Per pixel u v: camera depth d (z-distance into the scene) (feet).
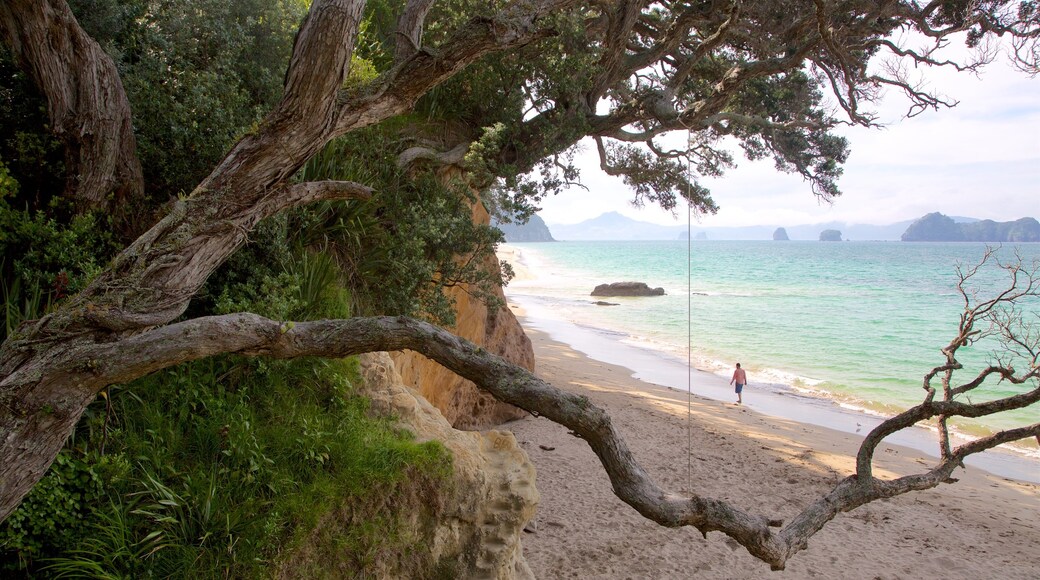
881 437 15.03
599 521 32.65
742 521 11.95
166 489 15.06
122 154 19.74
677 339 112.78
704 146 54.49
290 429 18.29
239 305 19.79
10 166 19.33
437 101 36.50
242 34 25.72
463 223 31.32
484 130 33.91
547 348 97.60
